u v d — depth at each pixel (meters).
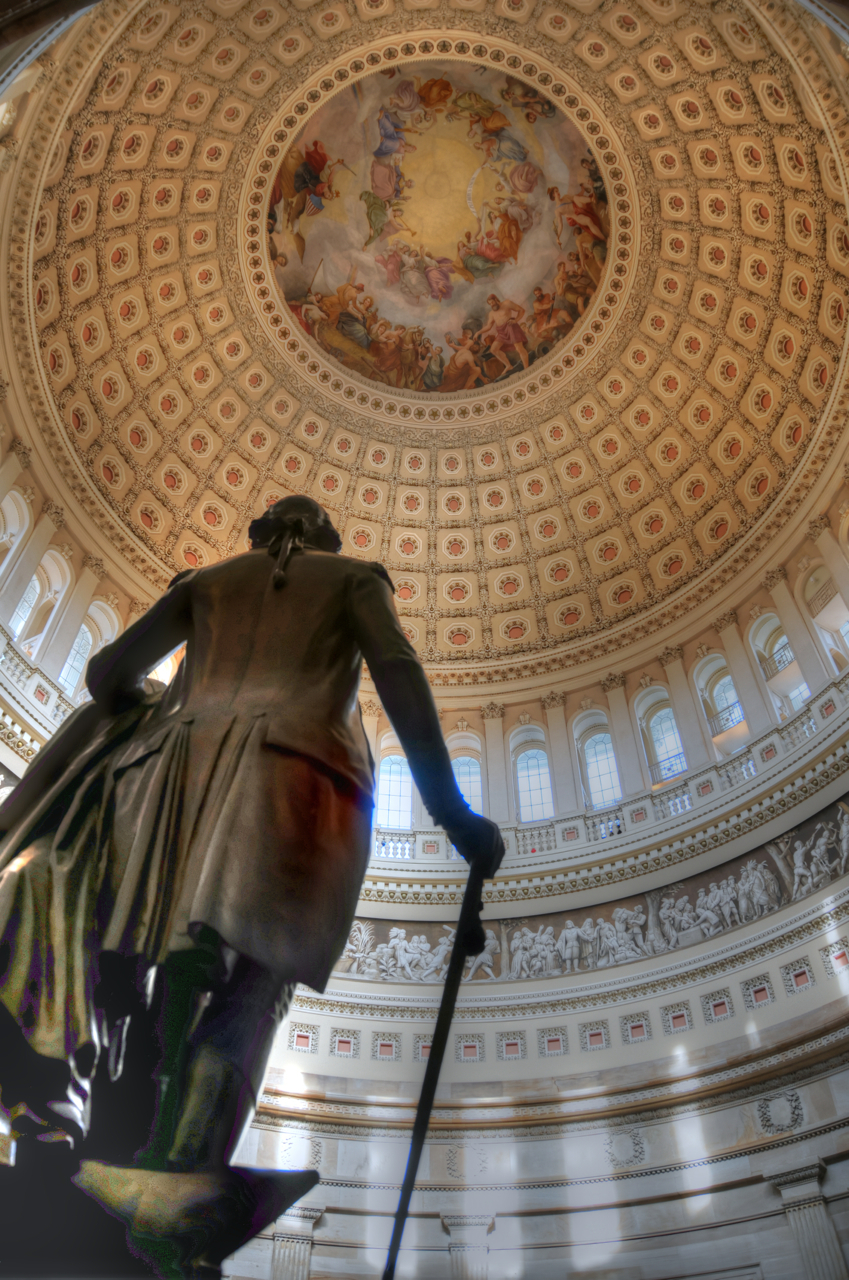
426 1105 2.20
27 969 1.91
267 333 29.88
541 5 25.22
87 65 19.52
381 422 31.59
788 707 23.67
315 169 29.55
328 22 25.50
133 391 27.44
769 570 25.27
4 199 20.17
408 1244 17.88
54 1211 2.07
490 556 31.88
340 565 2.67
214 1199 1.77
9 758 18.72
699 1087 18.50
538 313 31.45
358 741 2.40
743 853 21.56
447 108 29.05
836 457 23.83
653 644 27.70
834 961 18.61
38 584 22.91
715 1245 16.47
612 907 22.91
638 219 28.36
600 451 30.95
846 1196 15.77
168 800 2.13
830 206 23.16
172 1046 1.98
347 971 22.78
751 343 27.17
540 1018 21.50
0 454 21.86
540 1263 17.27
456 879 24.59
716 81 24.23
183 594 2.71
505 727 28.58
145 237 26.45
